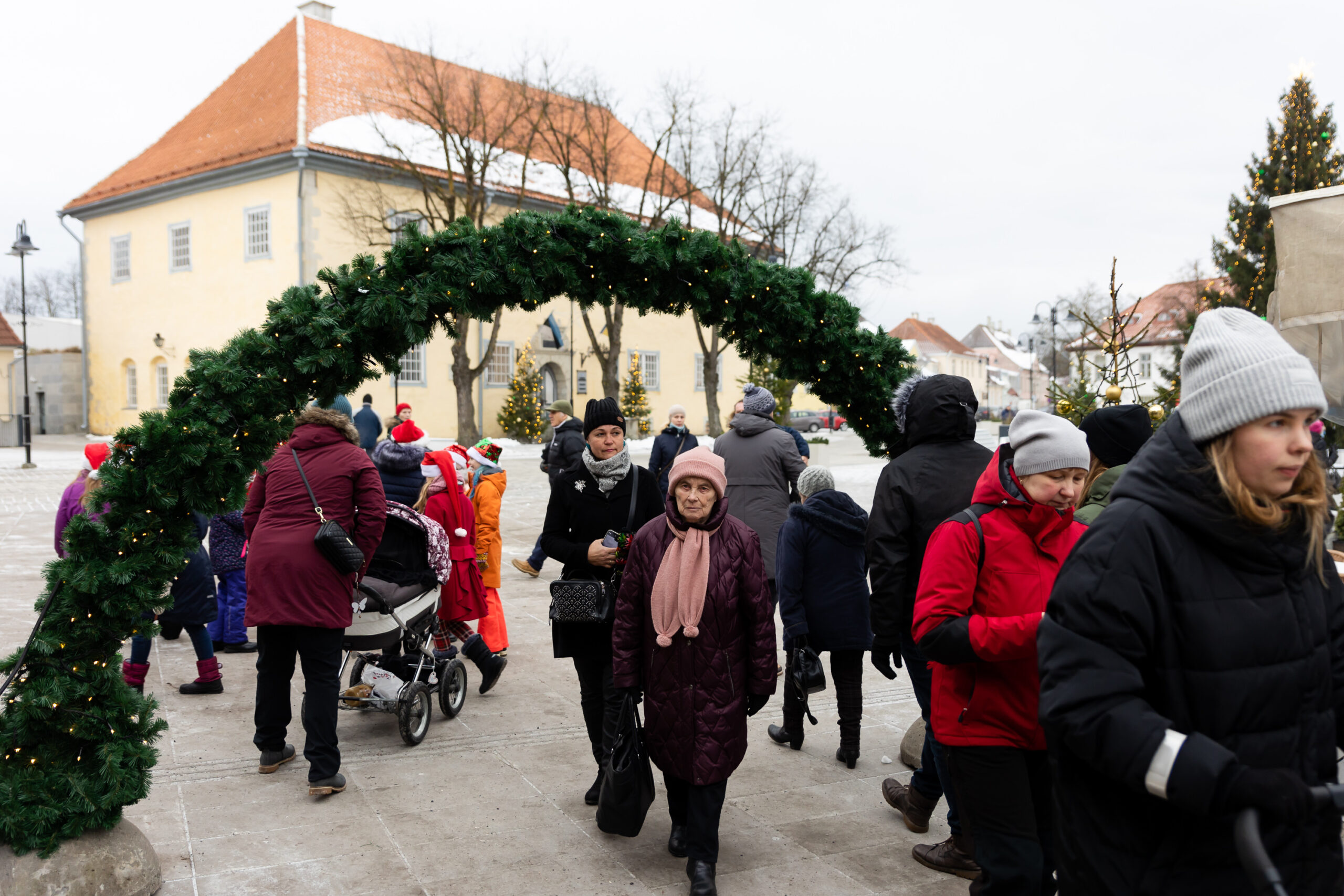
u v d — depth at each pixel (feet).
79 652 11.35
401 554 17.20
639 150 140.05
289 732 17.26
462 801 14.14
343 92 109.40
